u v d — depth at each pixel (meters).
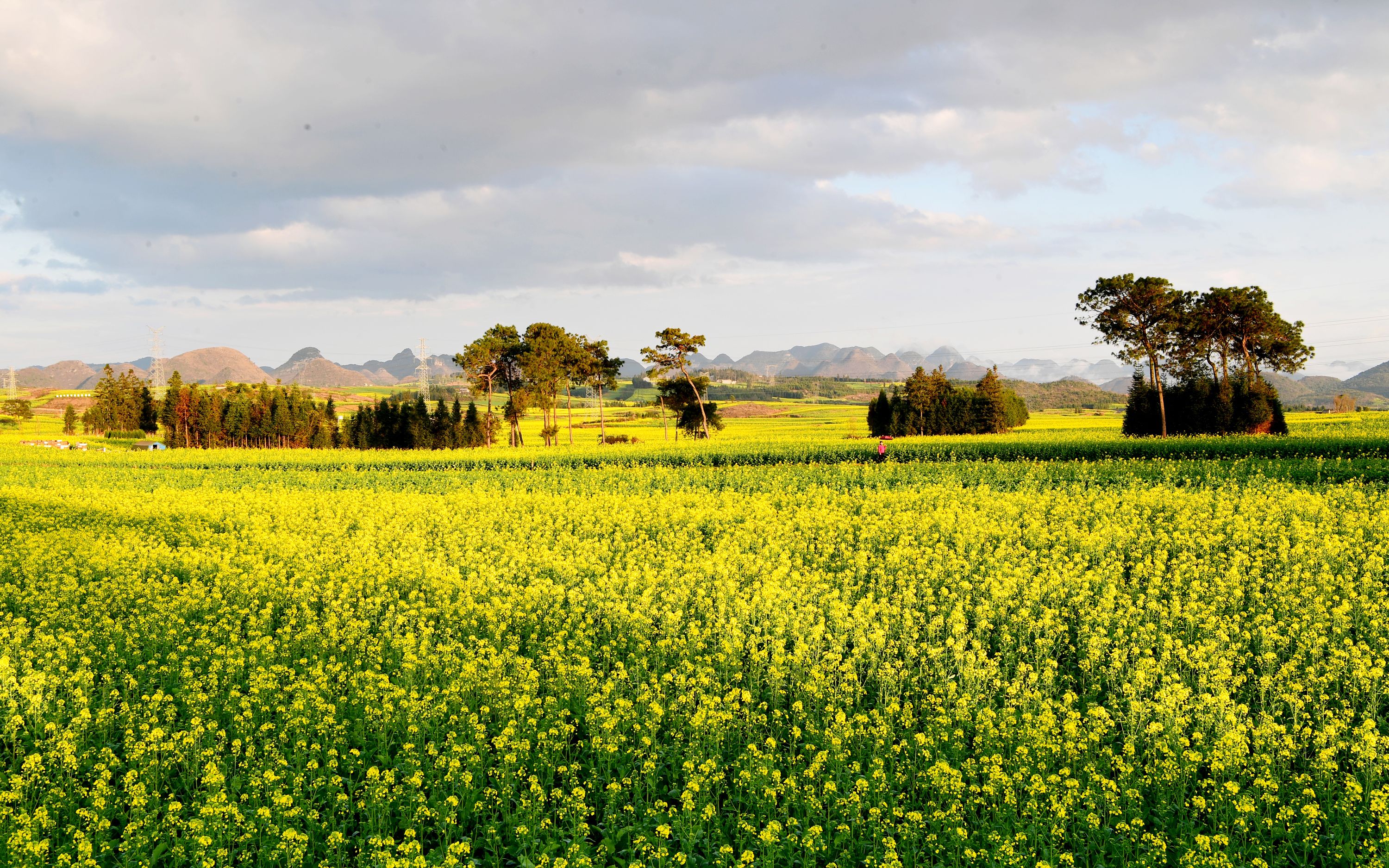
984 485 28.36
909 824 7.41
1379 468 28.92
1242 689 10.66
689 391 92.06
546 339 93.88
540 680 11.48
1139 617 13.25
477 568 19.00
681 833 7.55
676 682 10.48
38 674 10.51
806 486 32.59
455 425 97.25
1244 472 30.72
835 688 10.57
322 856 7.85
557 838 8.02
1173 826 7.88
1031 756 8.59
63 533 23.28
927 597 14.75
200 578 18.31
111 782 9.19
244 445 114.94
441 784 8.55
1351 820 7.45
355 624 13.53
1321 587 14.23
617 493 32.53
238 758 9.39
